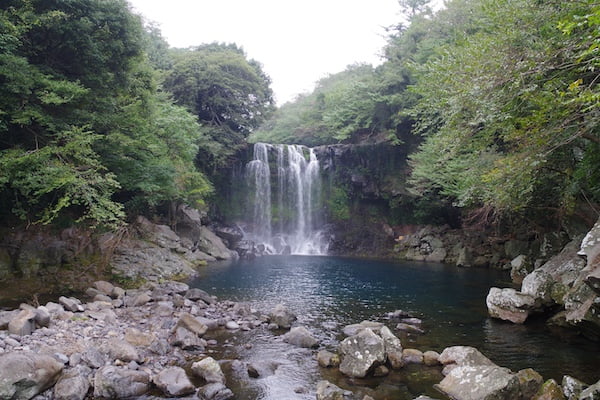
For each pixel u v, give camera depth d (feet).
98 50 45.80
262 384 23.17
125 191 65.72
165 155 70.38
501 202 43.50
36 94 39.32
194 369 24.13
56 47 44.83
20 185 37.09
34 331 27.22
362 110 112.78
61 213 51.29
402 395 21.85
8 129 40.11
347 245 116.26
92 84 47.32
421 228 110.63
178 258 67.87
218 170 114.73
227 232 102.01
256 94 125.18
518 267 65.31
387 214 118.32
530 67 27.81
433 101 39.88
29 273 43.93
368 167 116.67
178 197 75.87
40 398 19.79
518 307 37.37
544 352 28.86
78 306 34.63
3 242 44.21
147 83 58.18
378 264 89.71
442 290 55.88
